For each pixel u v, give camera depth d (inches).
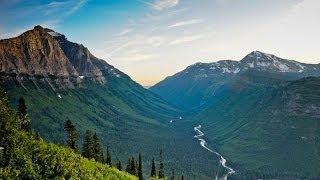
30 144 4399.6
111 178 5231.3
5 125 4414.4
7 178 3550.7
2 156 3848.4
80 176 4394.7
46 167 4035.4
